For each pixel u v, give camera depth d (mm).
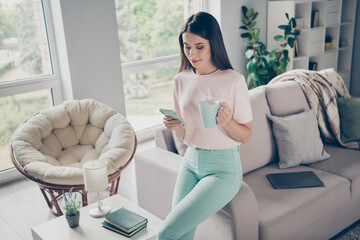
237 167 1618
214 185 1547
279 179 2145
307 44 4695
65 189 2248
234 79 1559
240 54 4609
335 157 2459
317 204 1965
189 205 1517
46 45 3273
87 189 1834
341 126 2684
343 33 5324
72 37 3170
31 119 2682
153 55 4090
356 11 5203
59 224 1772
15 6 3068
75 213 1729
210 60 1601
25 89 3168
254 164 2281
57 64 3309
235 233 1670
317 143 2395
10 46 3096
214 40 1525
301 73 2740
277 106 2455
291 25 4375
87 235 1677
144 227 1720
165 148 2311
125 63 3871
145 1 3889
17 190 3027
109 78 3475
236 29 4473
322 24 4848
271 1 4609
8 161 3225
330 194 2033
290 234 1871
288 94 2529
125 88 3914
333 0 4867
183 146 2182
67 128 2789
